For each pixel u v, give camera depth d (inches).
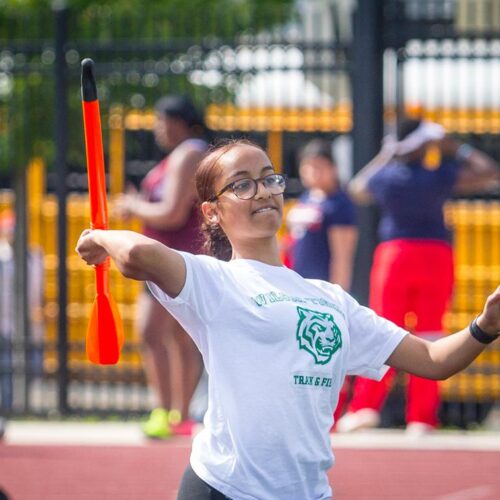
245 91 1255.5
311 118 1283.2
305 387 431.5
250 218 449.4
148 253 418.3
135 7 1370.6
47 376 1259.8
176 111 1020.5
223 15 1245.1
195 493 436.1
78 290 1408.7
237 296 433.4
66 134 1227.9
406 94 1212.5
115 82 1254.3
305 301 441.7
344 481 927.7
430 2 1199.6
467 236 1358.3
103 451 1040.2
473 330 450.0
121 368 1277.1
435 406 1115.3
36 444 1080.8
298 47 1195.3
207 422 440.1
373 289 1097.4
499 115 1208.2
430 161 1289.4
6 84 1312.7
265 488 429.4
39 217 1455.5
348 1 1245.1
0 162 1333.7
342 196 1126.4
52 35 1302.9
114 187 1359.5
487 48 1172.5
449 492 891.4
